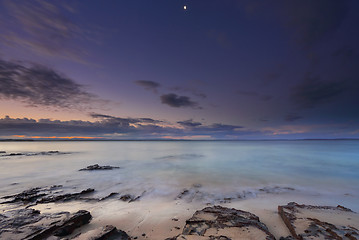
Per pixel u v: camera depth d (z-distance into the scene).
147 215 8.32
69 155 40.66
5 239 5.06
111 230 5.93
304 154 40.22
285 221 7.19
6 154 42.44
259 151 50.62
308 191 12.73
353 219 6.82
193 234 5.73
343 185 14.43
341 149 56.44
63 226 6.23
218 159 31.95
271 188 13.54
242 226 6.18
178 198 11.20
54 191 12.60
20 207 9.51
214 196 11.58
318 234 5.58
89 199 10.83
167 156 37.84
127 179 16.53
